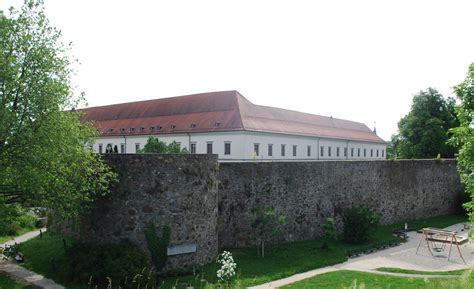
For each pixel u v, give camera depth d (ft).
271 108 222.69
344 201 92.89
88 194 53.72
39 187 50.06
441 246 83.66
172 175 59.77
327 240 84.12
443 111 193.26
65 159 52.34
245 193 75.20
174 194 59.77
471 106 49.75
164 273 57.31
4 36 52.06
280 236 79.51
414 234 97.35
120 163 57.72
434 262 71.10
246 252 71.15
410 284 55.67
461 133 49.01
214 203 65.36
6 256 65.82
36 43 54.03
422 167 117.29
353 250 76.48
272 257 69.62
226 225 73.00
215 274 58.08
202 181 62.95
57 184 51.24
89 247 56.34
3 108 49.14
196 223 61.67
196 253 61.31
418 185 115.75
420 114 192.24
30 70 53.26
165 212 58.85
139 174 57.98
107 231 57.52
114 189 57.57
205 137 195.52
